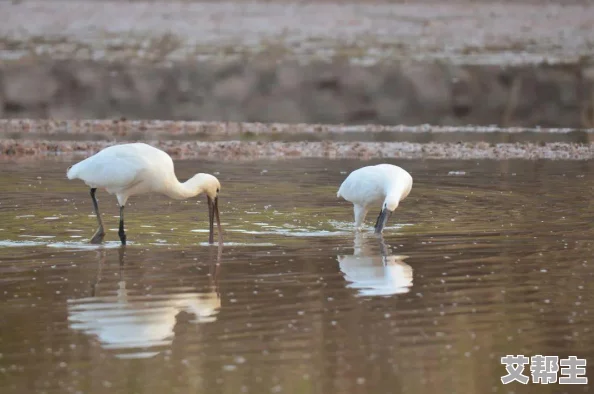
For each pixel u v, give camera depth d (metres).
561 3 66.88
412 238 15.35
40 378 9.23
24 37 55.97
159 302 11.61
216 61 49.31
